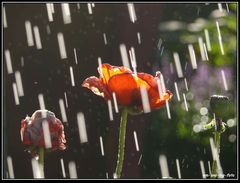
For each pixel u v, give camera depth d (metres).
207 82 3.34
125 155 3.15
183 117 3.29
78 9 3.39
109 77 1.49
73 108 3.23
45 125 1.49
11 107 3.29
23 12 3.41
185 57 3.37
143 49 3.27
